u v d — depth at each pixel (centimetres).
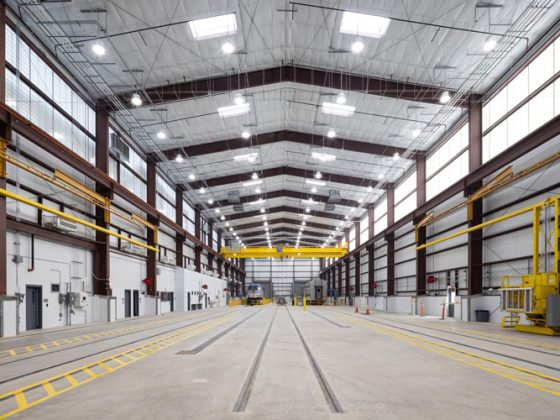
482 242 2130
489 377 699
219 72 2045
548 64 1619
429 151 2905
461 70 1927
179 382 662
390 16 1602
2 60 1312
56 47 1641
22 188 1523
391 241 3781
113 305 2148
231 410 508
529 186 1739
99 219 2105
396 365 811
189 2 1517
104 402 548
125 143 2428
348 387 624
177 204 3716
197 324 1898
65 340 1253
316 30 1769
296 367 787
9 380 686
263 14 1653
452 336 1365
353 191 4041
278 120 2703
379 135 2741
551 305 1352
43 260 1673
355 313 3089
